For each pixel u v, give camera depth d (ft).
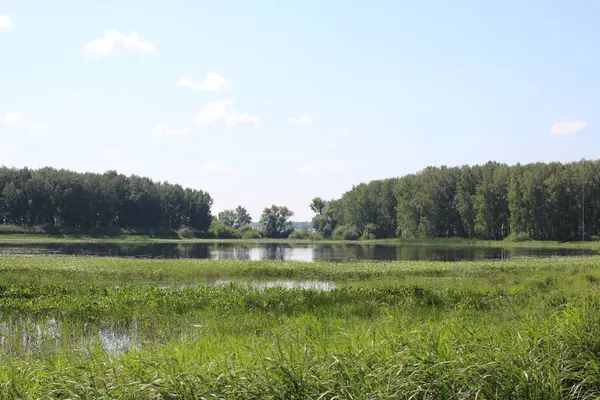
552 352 20.59
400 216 356.79
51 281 74.69
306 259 165.89
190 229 443.32
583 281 62.95
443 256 179.32
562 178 284.20
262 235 521.65
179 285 80.28
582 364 20.06
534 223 290.56
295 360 20.16
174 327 40.88
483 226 309.42
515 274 90.94
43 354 29.12
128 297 57.36
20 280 73.97
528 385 18.01
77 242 315.99
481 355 20.30
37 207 374.63
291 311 51.44
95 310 51.19
